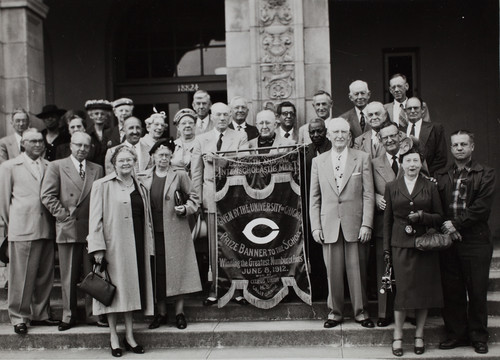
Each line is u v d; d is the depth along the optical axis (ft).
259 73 28.68
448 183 21.50
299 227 23.99
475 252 21.09
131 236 22.16
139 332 22.88
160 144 23.47
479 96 36.42
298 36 28.45
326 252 22.90
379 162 22.90
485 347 21.04
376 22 37.09
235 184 24.32
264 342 22.62
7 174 23.97
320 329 22.50
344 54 37.24
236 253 24.14
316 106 25.38
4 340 23.24
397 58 37.47
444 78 36.70
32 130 24.29
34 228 23.59
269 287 23.97
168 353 22.17
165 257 23.16
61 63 39.24
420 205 20.90
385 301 22.52
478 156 36.42
